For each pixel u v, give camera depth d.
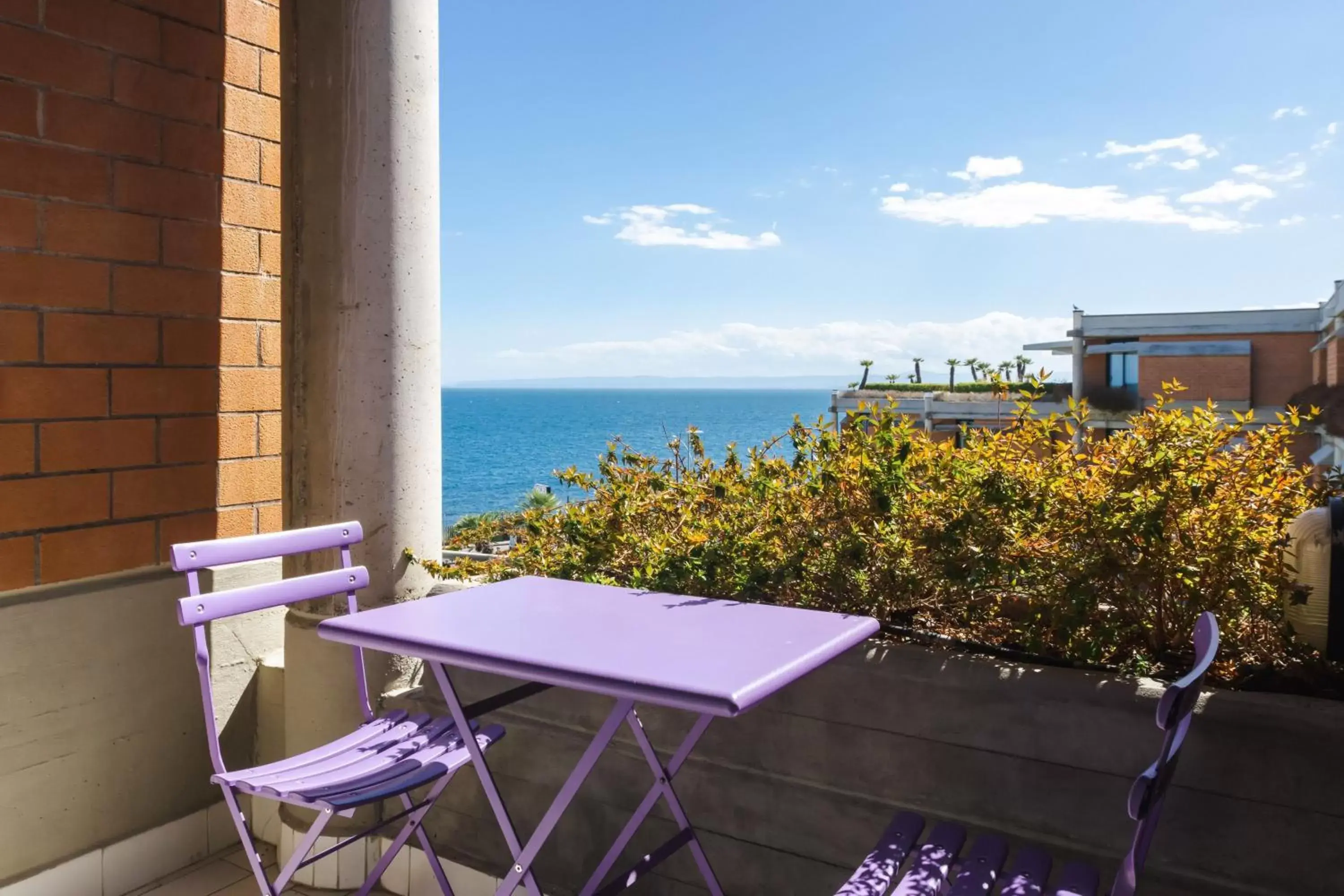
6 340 2.51
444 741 2.19
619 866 2.36
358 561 2.75
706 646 1.59
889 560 2.25
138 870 2.85
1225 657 1.89
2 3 2.48
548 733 2.46
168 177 2.92
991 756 1.85
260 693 3.23
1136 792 1.06
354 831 2.73
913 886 1.47
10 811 2.56
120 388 2.80
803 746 2.08
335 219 2.71
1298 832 1.55
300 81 2.75
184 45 2.96
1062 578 2.03
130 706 2.86
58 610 2.66
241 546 2.09
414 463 2.80
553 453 122.44
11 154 2.51
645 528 2.76
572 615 1.87
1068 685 1.77
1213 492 1.91
